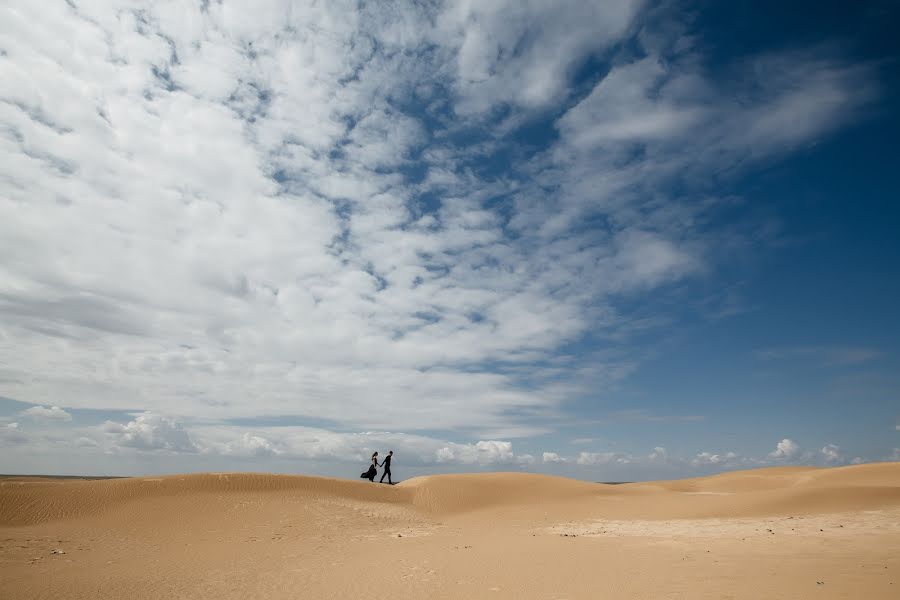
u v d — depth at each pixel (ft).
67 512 102.89
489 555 64.75
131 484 118.93
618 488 174.19
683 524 96.32
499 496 149.18
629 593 40.96
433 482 154.92
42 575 56.18
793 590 39.29
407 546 76.59
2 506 101.09
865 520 87.20
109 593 46.91
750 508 111.75
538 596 41.65
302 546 78.59
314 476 142.82
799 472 248.32
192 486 122.31
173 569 59.16
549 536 85.51
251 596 44.96
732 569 49.65
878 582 40.81
